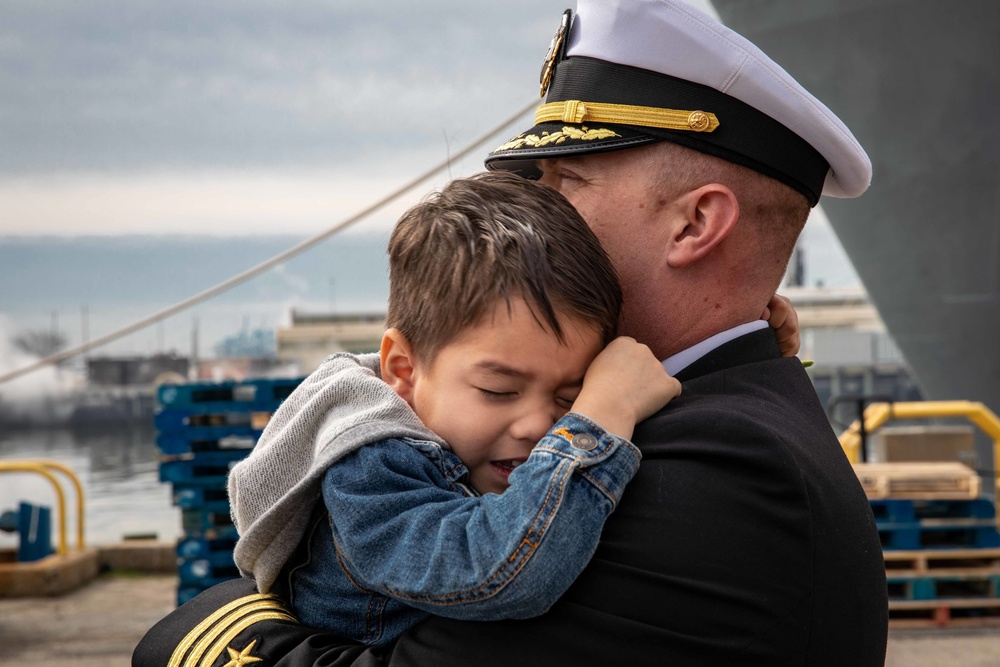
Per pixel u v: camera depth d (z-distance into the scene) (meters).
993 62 8.61
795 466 1.23
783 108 1.41
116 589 7.27
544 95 1.58
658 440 1.28
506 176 1.41
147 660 1.44
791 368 1.45
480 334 1.27
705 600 1.19
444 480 1.28
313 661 1.27
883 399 6.19
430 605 1.19
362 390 1.35
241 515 1.38
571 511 1.16
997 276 9.86
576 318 1.28
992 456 10.84
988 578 5.52
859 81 9.22
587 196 1.49
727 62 1.40
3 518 7.25
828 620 1.24
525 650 1.19
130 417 60.19
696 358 1.43
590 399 1.25
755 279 1.48
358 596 1.32
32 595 7.02
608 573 1.20
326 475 1.28
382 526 1.22
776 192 1.44
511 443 1.29
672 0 1.42
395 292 1.38
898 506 5.50
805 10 9.02
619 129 1.44
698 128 1.40
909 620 5.51
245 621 1.39
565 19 1.54
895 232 10.14
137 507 17.42
